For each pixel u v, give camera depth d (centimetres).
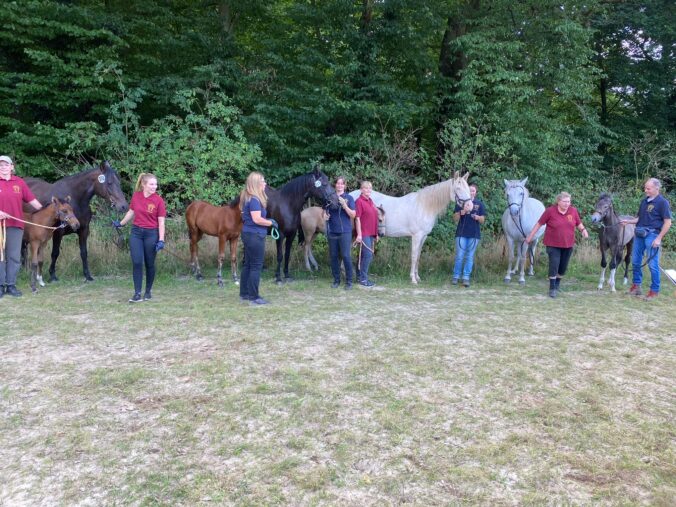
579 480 291
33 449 318
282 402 383
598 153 1762
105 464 303
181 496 273
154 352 488
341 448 320
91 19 1265
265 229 676
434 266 1020
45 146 1236
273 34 1582
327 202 788
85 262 836
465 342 538
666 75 1753
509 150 1318
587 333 581
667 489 281
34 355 475
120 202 812
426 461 308
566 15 1444
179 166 1090
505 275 978
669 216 762
